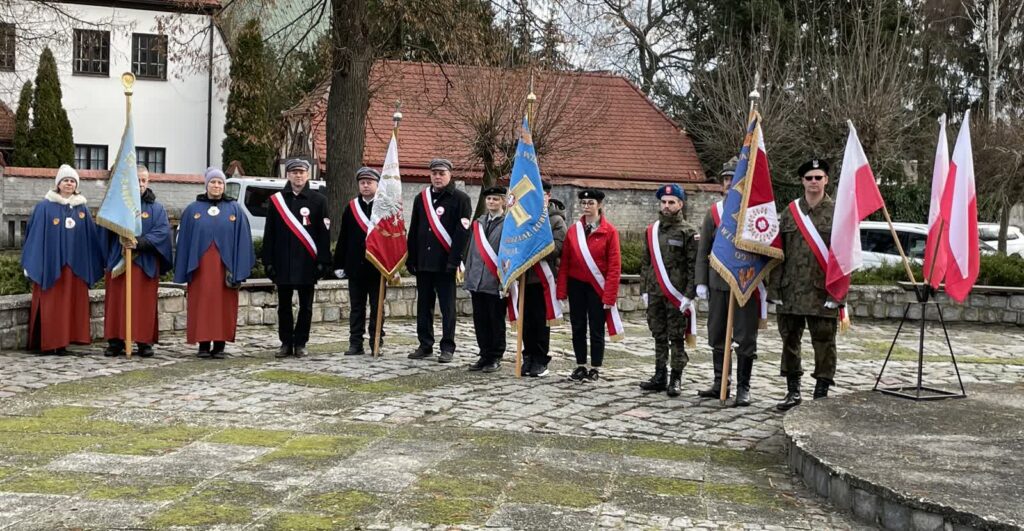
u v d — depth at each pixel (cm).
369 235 1112
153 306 1104
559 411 856
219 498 584
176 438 727
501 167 2322
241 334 1302
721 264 880
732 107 2980
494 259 1035
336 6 1762
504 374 1037
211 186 1102
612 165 2981
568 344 1293
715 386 941
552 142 2486
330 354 1147
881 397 802
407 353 1170
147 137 3169
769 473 678
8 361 1041
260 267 1421
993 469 602
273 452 691
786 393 983
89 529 528
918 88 3288
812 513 590
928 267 827
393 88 2792
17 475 624
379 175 1151
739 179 872
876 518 573
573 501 600
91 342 1186
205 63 2380
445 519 559
